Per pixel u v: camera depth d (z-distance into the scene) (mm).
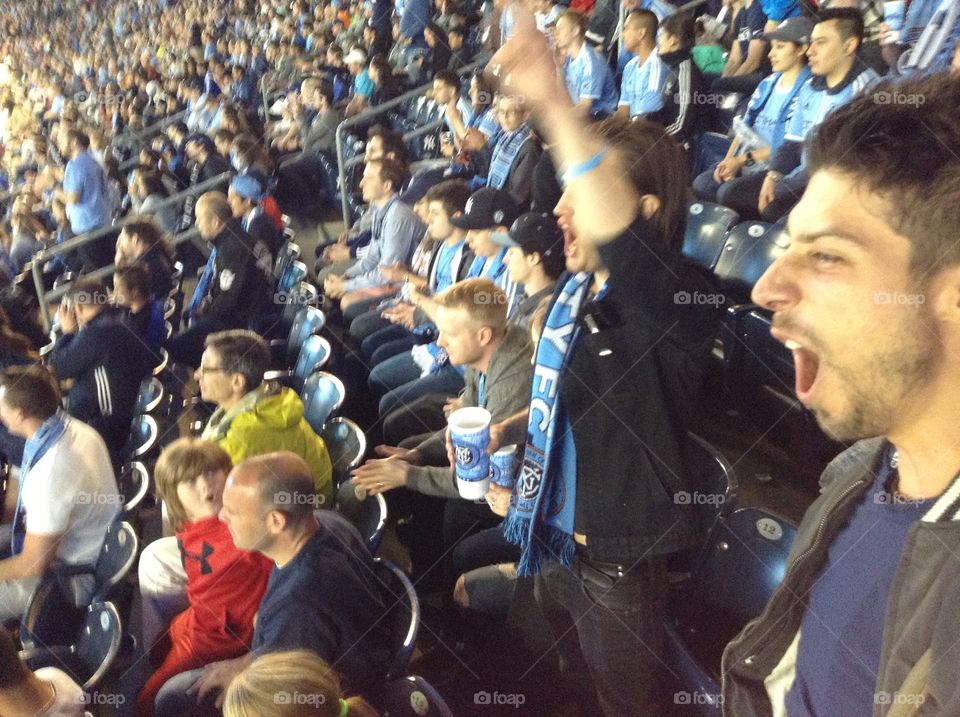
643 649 1636
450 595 2752
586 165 1151
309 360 3930
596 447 1510
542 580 1980
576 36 5062
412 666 2643
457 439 2008
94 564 2914
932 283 478
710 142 4809
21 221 7625
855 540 696
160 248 5531
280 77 10844
